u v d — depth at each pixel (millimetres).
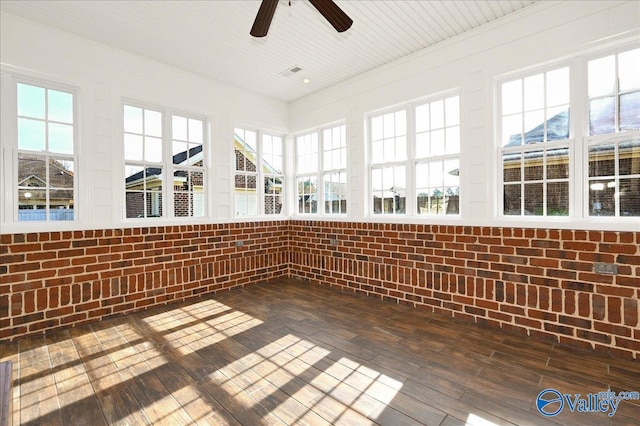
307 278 5090
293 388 2172
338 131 4902
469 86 3377
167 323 3336
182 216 4250
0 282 2891
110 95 3584
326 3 2166
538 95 3055
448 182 3676
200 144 4465
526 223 2986
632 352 2490
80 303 3303
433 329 3146
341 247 4590
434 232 3611
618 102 2668
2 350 2734
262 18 2264
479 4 2953
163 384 2223
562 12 2816
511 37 3094
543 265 2893
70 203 3371
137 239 3703
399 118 4113
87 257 3361
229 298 4184
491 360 2523
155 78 3941
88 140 3422
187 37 3441
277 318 3471
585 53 2770
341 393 2113
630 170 2613
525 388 2146
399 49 3756
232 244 4629
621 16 2557
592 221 2715
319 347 2779
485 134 3266
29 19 3080
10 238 2943
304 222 5129
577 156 2816
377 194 4359
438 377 2291
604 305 2600
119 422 1847
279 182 5543
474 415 1884
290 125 5504
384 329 3158
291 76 4457
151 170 3984
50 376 2326
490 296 3205
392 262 4004
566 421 1828
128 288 3623
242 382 2246
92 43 3469
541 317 2902
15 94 3098
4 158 3020
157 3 2863
